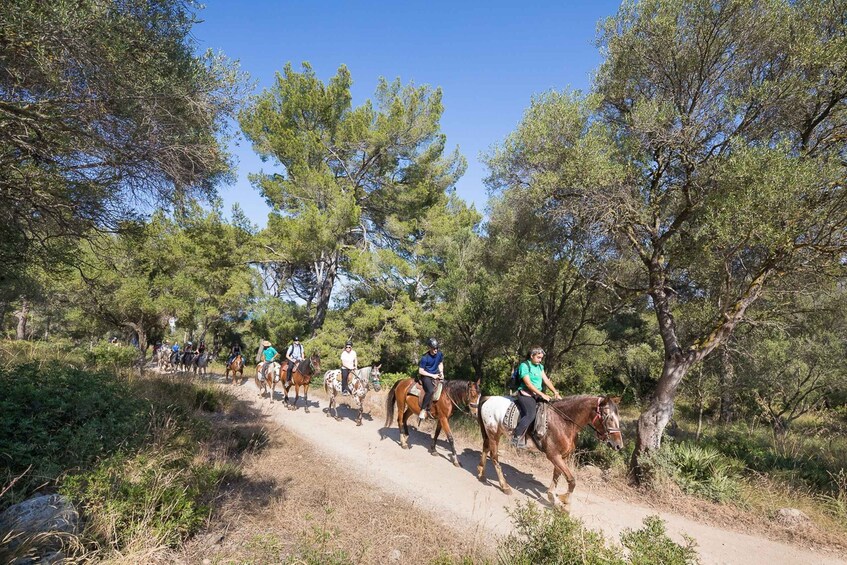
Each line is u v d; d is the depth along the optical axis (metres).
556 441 7.04
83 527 4.45
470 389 8.88
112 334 29.73
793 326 11.30
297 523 5.82
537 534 4.13
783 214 6.85
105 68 5.17
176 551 4.72
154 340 30.98
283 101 25.97
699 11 8.24
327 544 5.30
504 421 7.43
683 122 8.48
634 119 8.59
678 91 9.09
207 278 24.11
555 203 10.20
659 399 8.77
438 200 28.19
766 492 8.00
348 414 14.28
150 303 18.84
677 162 9.17
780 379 14.59
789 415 16.72
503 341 17.98
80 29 4.70
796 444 12.87
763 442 13.30
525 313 17.02
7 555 3.66
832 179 6.89
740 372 14.08
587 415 6.85
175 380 14.68
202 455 7.68
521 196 11.06
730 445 12.47
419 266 25.03
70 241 8.45
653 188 9.34
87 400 7.16
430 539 5.68
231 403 13.55
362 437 11.16
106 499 4.83
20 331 32.97
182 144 6.62
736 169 7.25
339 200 22.81
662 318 9.27
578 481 8.41
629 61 9.49
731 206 7.29
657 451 8.54
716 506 7.38
